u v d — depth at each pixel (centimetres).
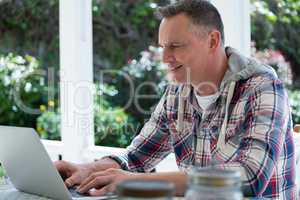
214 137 164
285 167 158
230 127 158
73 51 303
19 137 124
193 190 79
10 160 139
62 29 307
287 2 271
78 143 304
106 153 292
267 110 144
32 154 125
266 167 132
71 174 160
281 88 152
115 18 425
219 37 163
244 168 129
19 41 411
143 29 417
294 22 269
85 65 306
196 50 160
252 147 135
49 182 129
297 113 269
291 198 162
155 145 184
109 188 132
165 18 164
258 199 126
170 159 264
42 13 407
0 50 409
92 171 162
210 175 78
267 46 276
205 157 167
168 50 162
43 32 409
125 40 423
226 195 78
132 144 185
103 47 427
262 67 160
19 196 141
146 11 416
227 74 161
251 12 279
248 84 156
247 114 151
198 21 159
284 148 155
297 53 268
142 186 72
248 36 250
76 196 131
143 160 183
